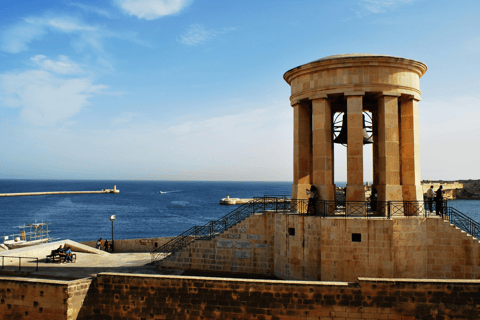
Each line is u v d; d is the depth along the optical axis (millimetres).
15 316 17562
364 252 18203
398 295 15633
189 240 26266
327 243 18641
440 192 20156
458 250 18703
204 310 16844
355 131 19672
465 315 15258
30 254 24828
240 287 16594
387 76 19750
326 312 15961
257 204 23781
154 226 80438
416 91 20766
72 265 23672
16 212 106438
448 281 15492
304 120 22016
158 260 23938
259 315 16359
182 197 184250
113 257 26391
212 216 99125
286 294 16219
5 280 17859
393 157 19625
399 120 21719
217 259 22922
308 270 19406
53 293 17141
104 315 17766
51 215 99688
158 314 17219
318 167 20484
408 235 18609
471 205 111500
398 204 19438
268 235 22172
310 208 19953
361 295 15820
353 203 19484
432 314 15430
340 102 22797
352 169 19672
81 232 72312
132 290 17594
